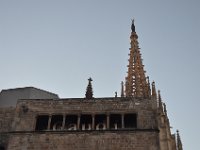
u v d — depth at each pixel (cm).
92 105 4616
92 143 4272
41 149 4281
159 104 6650
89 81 6172
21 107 4675
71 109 4597
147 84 8781
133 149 4191
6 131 4931
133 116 4544
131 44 9962
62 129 4422
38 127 4584
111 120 4544
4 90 5966
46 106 4659
